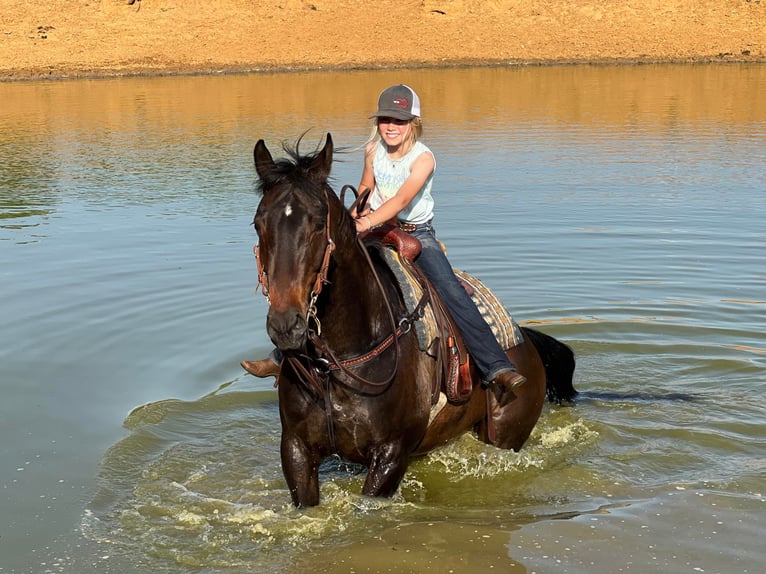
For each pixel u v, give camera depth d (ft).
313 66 160.45
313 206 14.93
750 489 20.04
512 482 20.85
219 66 159.74
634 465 21.63
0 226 46.57
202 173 60.85
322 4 190.60
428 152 18.62
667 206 47.98
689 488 20.16
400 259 18.71
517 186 53.88
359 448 17.66
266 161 15.79
